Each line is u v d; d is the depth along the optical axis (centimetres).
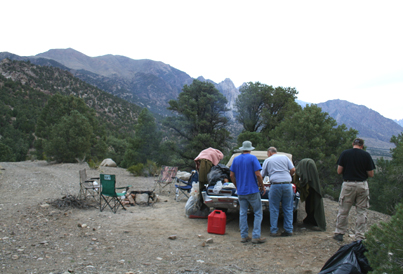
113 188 653
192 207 623
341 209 457
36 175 1479
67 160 2595
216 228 505
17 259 340
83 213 633
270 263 358
